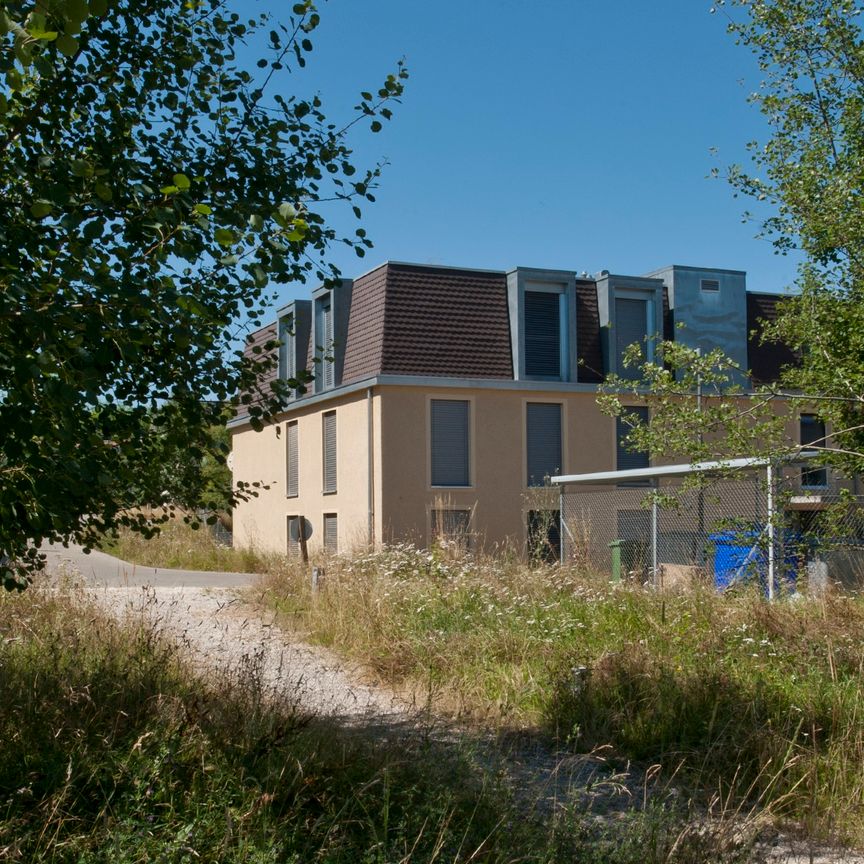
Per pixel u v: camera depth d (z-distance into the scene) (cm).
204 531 2720
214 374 536
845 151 1030
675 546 1570
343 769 534
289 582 1507
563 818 500
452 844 464
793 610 1054
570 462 2448
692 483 925
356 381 2389
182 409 522
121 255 430
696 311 2600
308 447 2703
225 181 538
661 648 945
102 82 537
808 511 1143
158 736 529
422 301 2391
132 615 977
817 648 924
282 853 434
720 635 965
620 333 2542
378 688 904
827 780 632
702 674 811
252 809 451
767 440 891
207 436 542
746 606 1045
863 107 1007
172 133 552
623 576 1515
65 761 487
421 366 2348
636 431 912
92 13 307
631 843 481
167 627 1078
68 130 525
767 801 611
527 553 2141
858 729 699
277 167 550
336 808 493
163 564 2547
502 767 578
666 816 523
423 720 725
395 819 484
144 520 567
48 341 379
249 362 565
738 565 1130
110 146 511
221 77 558
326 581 1389
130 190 472
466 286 2439
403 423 2330
